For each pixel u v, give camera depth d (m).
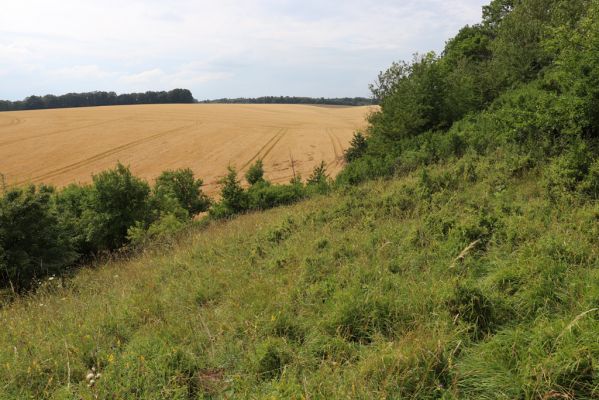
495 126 10.91
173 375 3.27
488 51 26.80
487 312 3.51
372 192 9.17
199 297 5.11
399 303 3.91
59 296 6.58
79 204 16.03
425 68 16.42
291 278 5.03
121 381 3.20
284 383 3.05
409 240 5.53
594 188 5.87
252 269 5.87
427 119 15.91
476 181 8.20
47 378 3.51
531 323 3.30
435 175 8.73
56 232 10.62
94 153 48.59
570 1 15.89
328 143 52.69
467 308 3.54
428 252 5.04
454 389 2.79
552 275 3.75
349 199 8.80
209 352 3.67
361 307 3.89
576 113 7.32
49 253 10.04
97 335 4.16
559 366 2.69
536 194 6.69
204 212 23.00
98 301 5.51
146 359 3.44
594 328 2.87
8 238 9.46
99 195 13.89
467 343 3.27
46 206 10.53
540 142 8.54
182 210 17.14
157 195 16.77
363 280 4.61
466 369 2.95
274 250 6.55
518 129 9.36
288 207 12.34
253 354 3.52
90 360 3.76
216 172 40.62
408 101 16.58
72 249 11.16
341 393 2.80
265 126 68.50
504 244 4.86
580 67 7.29
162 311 4.78
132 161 45.09
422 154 11.66
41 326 4.81
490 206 6.41
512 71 16.39
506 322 3.49
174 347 3.58
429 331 3.39
